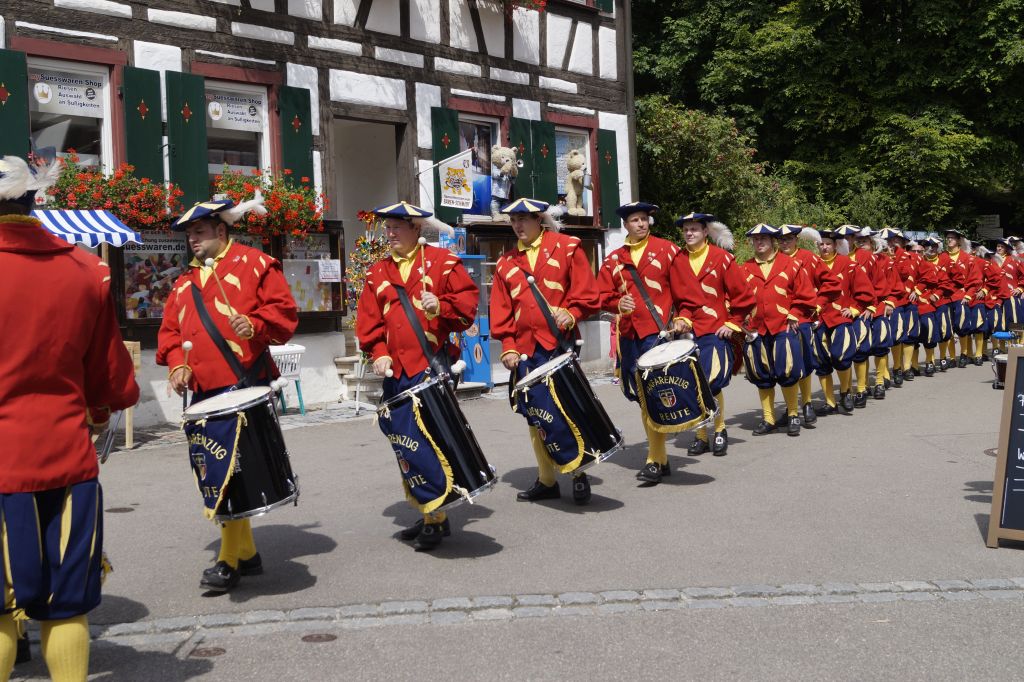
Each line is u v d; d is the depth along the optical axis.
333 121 14.06
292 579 5.46
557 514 6.86
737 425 10.98
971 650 4.32
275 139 13.17
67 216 10.23
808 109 27.81
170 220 11.45
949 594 5.09
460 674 4.11
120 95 11.68
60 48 11.18
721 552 5.84
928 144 27.02
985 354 19.23
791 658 4.24
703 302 8.21
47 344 3.50
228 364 5.34
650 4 29.44
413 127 14.91
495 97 16.23
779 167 28.52
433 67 15.23
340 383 13.27
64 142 11.37
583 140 18.12
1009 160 28.83
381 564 5.72
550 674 4.10
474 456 5.68
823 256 12.20
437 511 5.87
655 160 22.19
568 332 6.92
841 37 28.05
